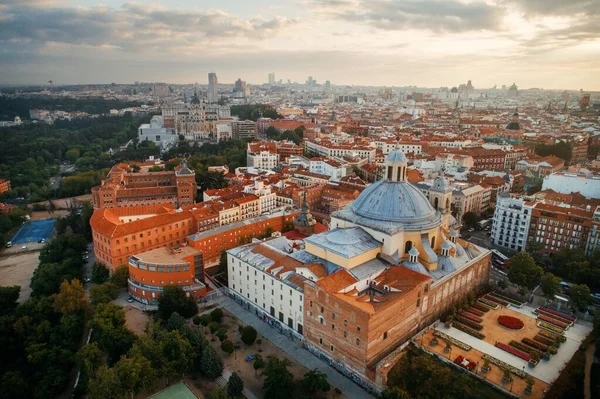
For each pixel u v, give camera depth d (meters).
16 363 148.88
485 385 118.31
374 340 119.12
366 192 164.25
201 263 187.25
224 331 140.88
